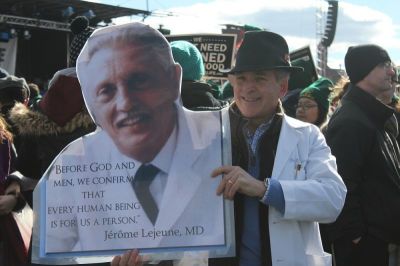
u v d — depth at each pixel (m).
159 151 2.08
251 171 2.15
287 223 2.06
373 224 3.12
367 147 3.16
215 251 2.04
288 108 4.82
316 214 2.03
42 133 2.62
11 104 4.02
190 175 2.07
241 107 2.16
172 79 2.09
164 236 2.05
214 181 2.06
